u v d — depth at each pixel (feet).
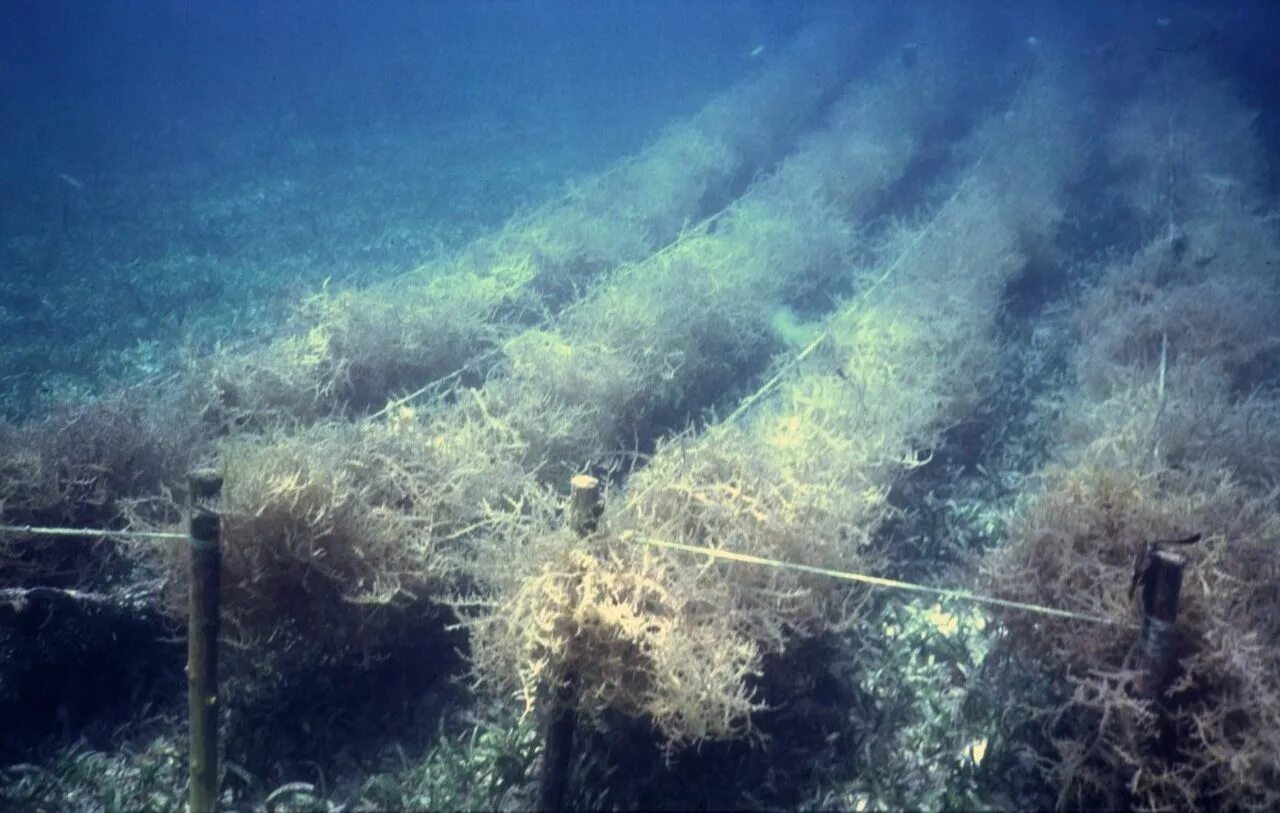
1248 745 11.07
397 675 17.03
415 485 16.67
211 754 13.30
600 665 12.64
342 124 96.63
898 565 19.38
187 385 23.53
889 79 59.31
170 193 64.59
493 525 16.58
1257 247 30.91
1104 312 27.32
